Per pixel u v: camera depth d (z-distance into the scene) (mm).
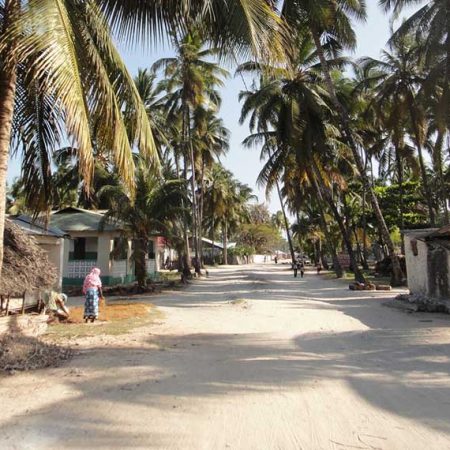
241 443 3680
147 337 8828
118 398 4906
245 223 80125
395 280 21703
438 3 18328
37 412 4469
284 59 6516
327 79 20875
